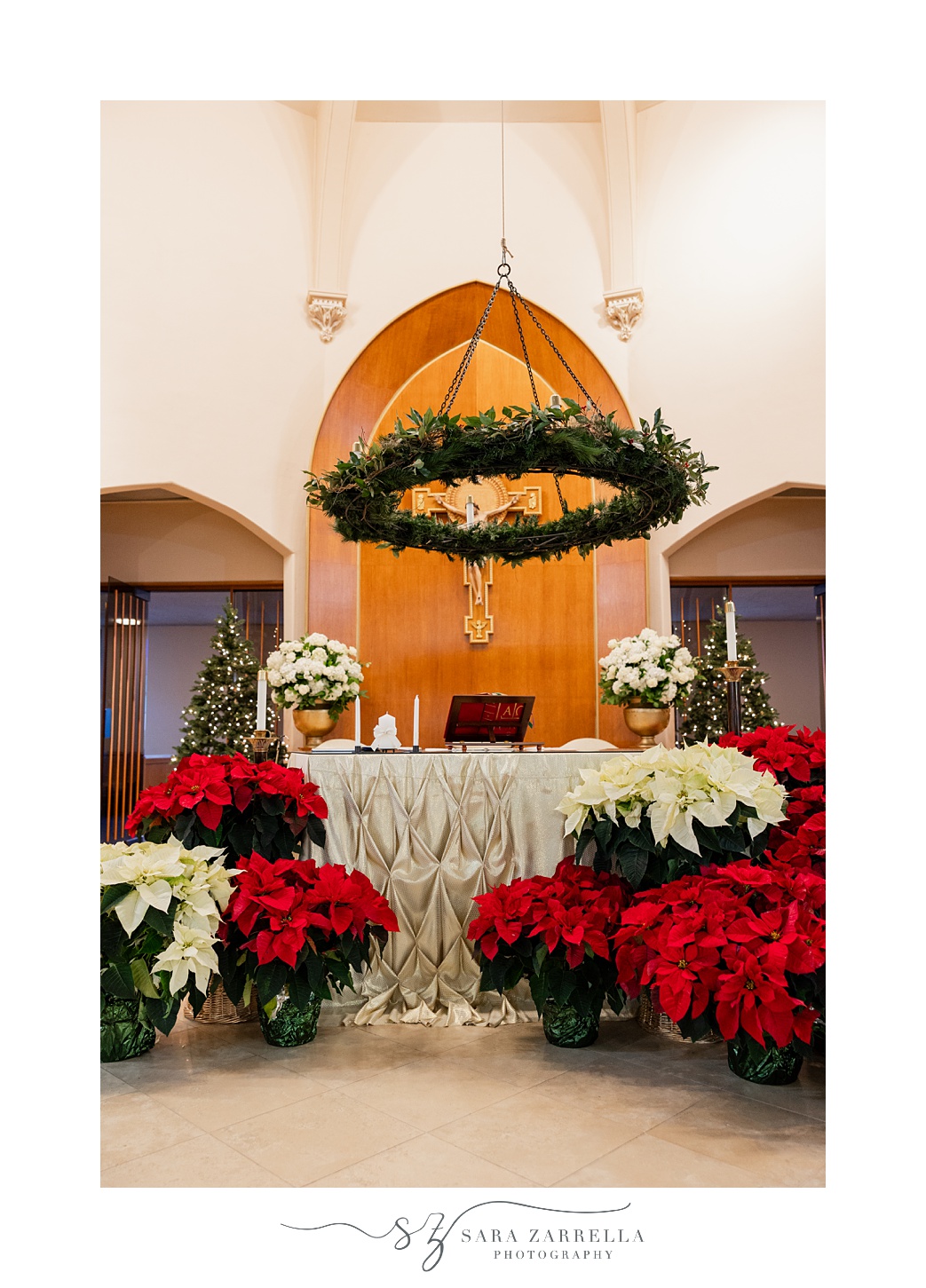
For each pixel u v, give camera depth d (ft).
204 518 26.16
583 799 9.94
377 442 10.48
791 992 8.20
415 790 11.50
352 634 20.62
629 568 20.57
